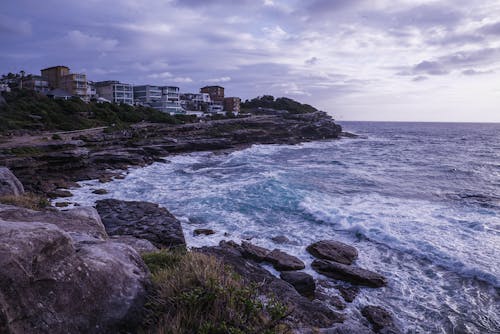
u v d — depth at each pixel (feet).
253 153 184.44
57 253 12.14
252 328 13.56
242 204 70.13
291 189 82.17
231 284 16.42
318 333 17.84
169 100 332.60
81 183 95.50
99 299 12.41
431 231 52.75
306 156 172.04
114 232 48.47
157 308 14.02
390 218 59.41
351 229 54.70
